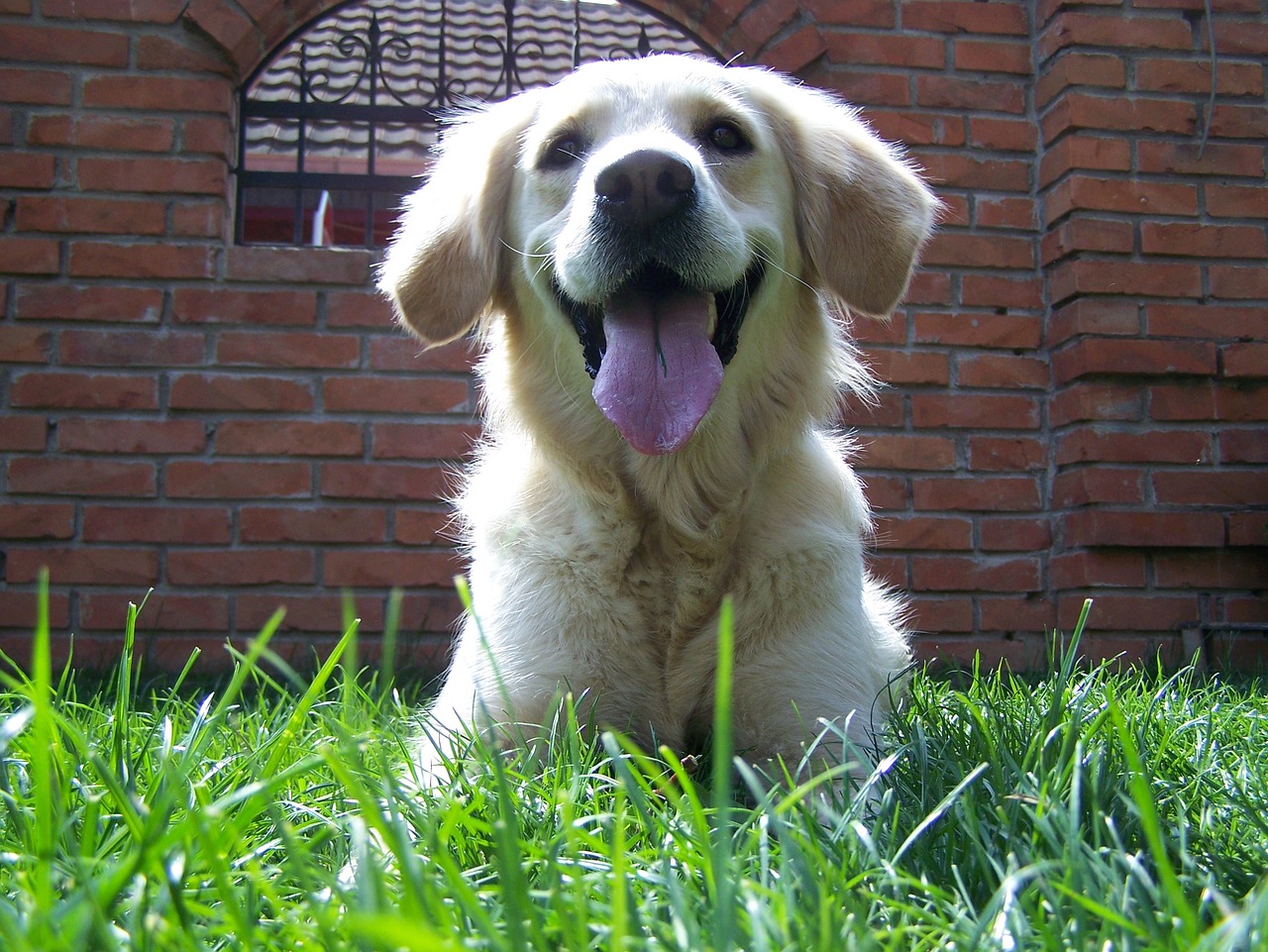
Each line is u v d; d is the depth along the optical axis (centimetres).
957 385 245
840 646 145
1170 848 90
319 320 233
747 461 149
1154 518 236
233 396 231
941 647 241
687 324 146
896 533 241
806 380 158
